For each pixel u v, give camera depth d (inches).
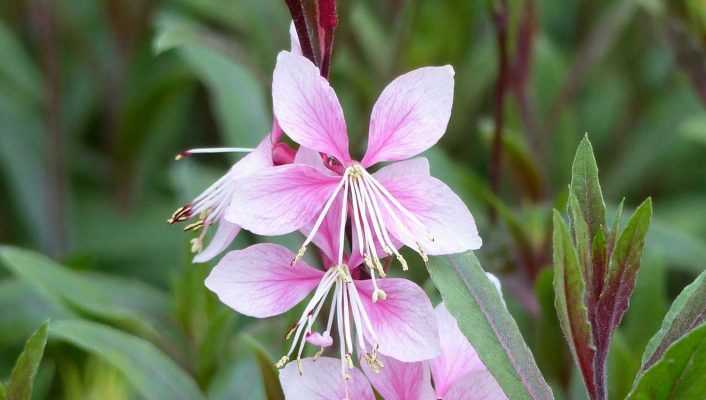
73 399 13.1
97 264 18.0
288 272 10.6
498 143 14.8
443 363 10.9
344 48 17.0
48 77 18.0
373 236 10.6
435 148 15.3
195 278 13.3
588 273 10.7
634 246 10.6
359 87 17.1
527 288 14.4
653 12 15.4
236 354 13.5
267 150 10.8
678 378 10.3
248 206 10.4
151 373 12.2
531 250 14.3
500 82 14.6
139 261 18.1
